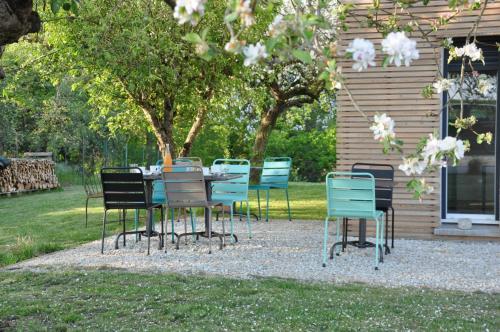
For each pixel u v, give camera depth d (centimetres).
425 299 465
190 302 459
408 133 792
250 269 593
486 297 476
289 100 1691
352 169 706
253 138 2005
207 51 223
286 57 227
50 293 496
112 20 888
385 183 624
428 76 784
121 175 691
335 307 441
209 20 947
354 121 807
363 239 690
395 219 808
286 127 2241
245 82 1273
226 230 893
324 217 1070
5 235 890
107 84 1055
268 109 1728
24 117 2128
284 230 891
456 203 828
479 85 390
